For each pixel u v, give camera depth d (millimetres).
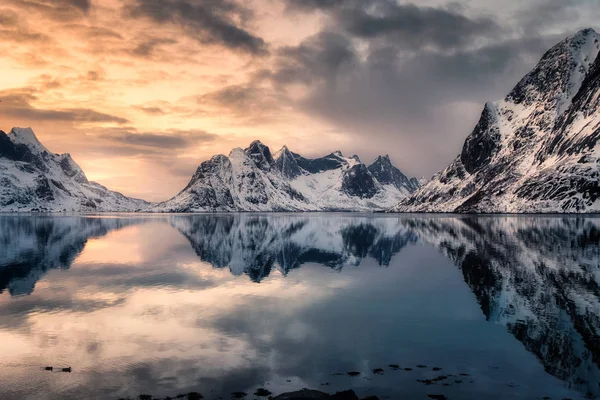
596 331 31250
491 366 24906
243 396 21422
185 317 35562
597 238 96438
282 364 25375
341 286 48656
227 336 30578
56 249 86750
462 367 24750
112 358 26453
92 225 175250
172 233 132125
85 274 56938
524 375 23641
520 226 139625
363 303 40312
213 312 37156
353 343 28953
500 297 42031
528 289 45500
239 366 25141
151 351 27609
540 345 28297
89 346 28625
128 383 22953
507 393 21516
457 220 194250
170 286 48781
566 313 36031
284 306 39281
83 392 21922
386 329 32062
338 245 95062
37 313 36875
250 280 52531
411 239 106438
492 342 28984
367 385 22469
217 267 63219
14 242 101500
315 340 29641
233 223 198375
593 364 25109
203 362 25781
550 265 60562
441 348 27891
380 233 128250
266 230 146625
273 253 80562
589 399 20891
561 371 24109
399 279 52750
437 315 35875
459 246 87125
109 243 99625
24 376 23859
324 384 22656
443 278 52969
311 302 40906
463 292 44688
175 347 28359
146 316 35844
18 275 56062
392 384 22562
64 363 25734
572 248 79188
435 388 22094
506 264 62281
